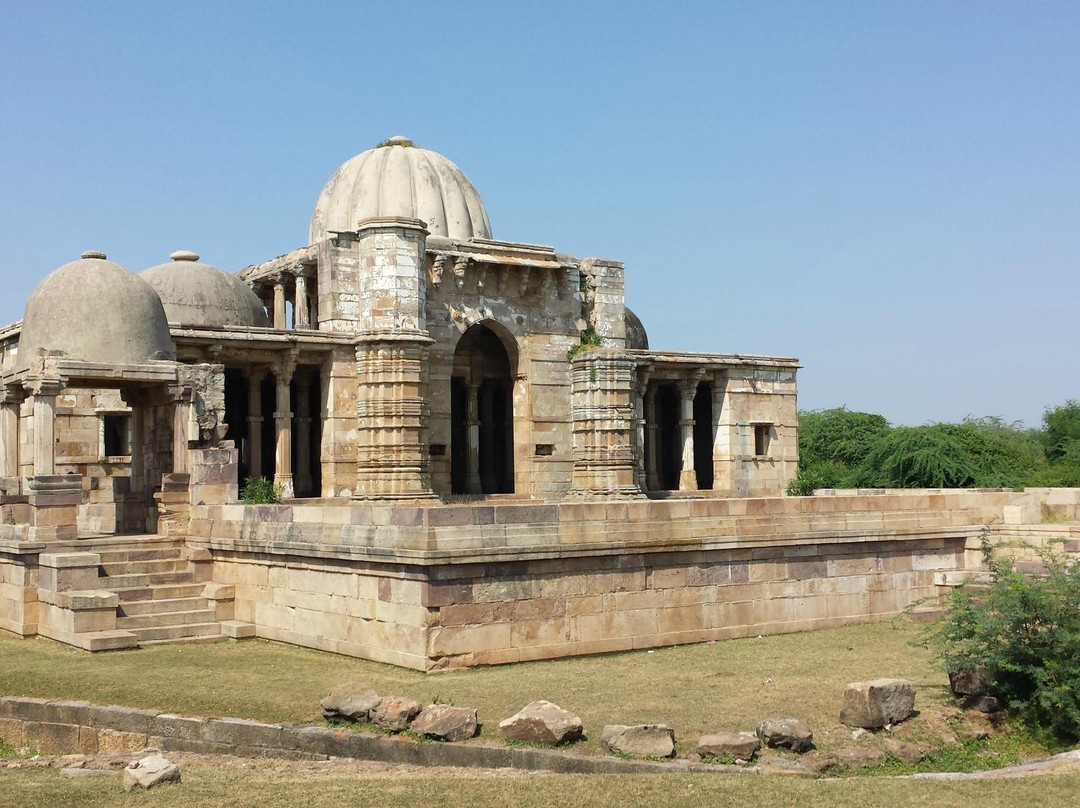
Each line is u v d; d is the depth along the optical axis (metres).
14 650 21.59
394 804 11.76
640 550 21.30
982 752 15.05
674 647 21.67
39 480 23.67
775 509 23.52
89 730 16.58
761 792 11.91
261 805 11.85
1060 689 15.56
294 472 42.34
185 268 38.00
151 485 27.94
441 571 18.92
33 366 25.28
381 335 38.00
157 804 11.98
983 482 52.28
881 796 11.80
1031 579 18.62
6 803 12.09
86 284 26.73
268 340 36.56
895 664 19.25
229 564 24.00
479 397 45.62
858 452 73.69
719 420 46.88
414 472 38.16
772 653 20.67
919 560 25.80
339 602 20.83
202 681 18.05
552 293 43.41
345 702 15.48
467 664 19.09
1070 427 64.88
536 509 20.17
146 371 25.70
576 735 14.12
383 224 38.56
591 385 42.75
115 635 21.47
